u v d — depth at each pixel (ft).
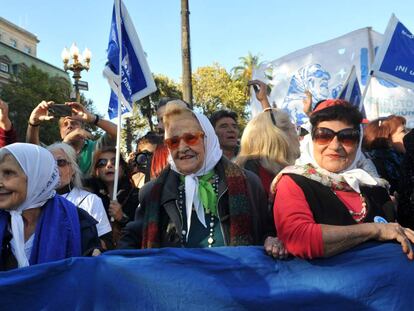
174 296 6.55
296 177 6.70
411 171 8.59
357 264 6.52
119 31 13.43
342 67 18.86
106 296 6.61
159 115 13.11
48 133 83.30
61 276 6.68
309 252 6.15
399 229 6.23
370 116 18.45
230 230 7.43
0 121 12.12
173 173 8.10
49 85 100.42
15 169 7.29
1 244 7.30
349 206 6.73
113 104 15.40
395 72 14.48
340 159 6.86
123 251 6.82
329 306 6.47
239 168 7.95
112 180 12.65
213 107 120.16
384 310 6.42
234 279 6.60
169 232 7.68
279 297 6.49
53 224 7.57
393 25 14.60
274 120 10.27
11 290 6.56
